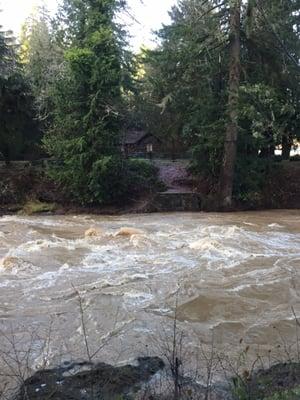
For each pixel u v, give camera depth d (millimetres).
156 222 20562
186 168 28438
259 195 26078
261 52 24656
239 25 23500
